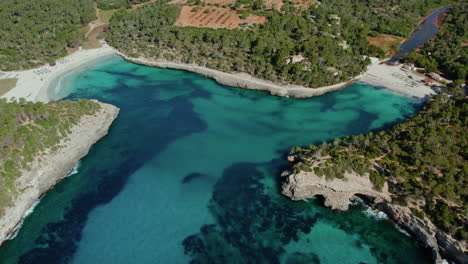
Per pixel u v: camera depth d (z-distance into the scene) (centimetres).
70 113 12100
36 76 16738
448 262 7775
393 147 10450
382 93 15850
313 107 14775
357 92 15962
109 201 9569
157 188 10088
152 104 14775
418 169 9512
